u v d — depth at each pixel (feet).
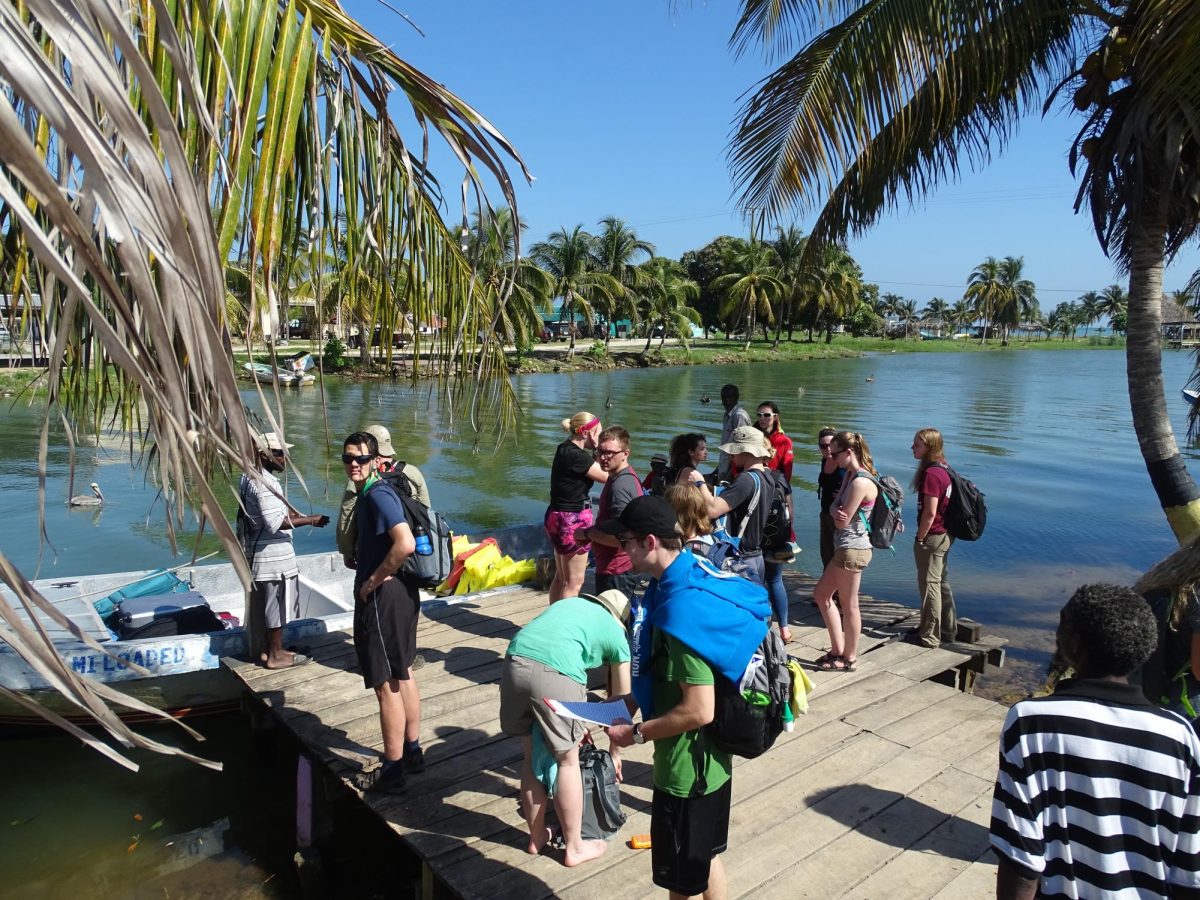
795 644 21.25
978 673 21.39
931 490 20.67
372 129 8.36
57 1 3.66
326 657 19.63
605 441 17.22
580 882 11.94
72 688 4.18
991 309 437.99
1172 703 9.27
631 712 10.19
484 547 26.40
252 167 6.79
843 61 22.38
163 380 4.34
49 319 6.16
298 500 50.65
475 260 9.11
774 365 230.89
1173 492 20.93
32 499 49.42
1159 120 18.39
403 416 97.30
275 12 6.80
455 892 11.78
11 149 3.44
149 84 4.09
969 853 12.62
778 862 12.32
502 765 15.12
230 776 18.61
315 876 14.89
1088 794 6.38
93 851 15.90
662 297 228.84
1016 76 23.00
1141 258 20.93
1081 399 134.92
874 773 14.89
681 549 9.11
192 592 22.39
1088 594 6.69
